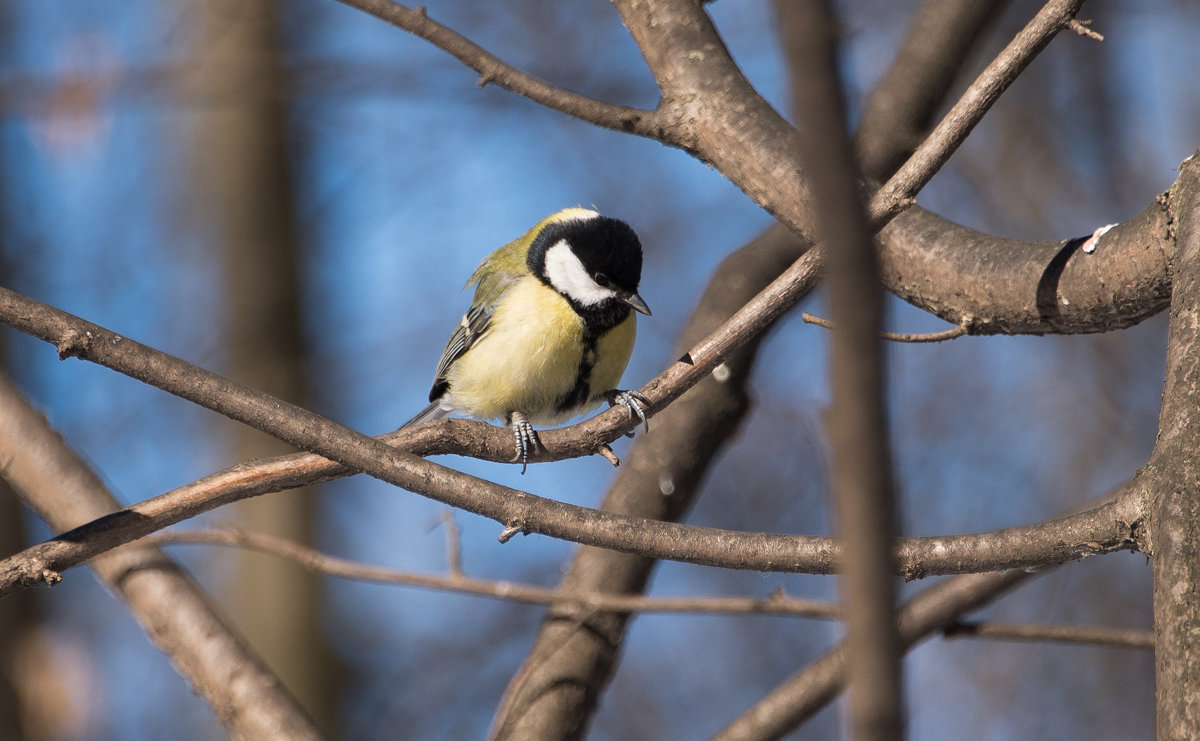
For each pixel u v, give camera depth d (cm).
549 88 637
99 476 742
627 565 824
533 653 808
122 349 523
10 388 750
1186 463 411
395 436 614
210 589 1859
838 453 232
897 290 673
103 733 1549
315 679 1730
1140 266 550
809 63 218
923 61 875
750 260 922
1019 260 610
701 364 603
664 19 679
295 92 1544
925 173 505
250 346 1853
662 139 665
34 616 1301
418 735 1733
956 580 754
